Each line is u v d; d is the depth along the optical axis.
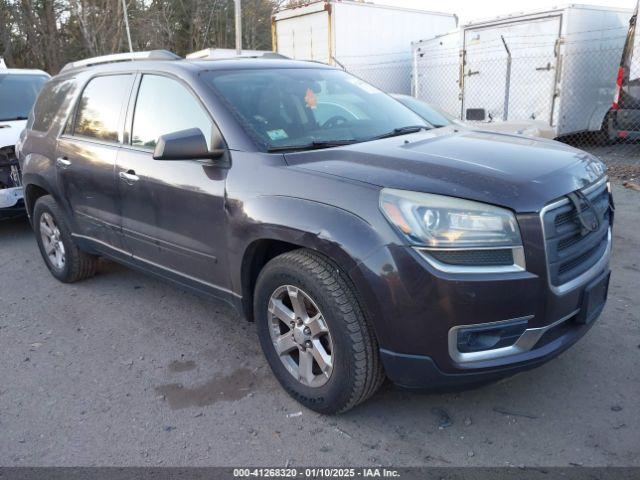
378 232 2.56
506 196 2.52
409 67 14.82
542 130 7.59
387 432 2.88
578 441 2.73
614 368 3.32
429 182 2.61
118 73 4.24
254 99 3.54
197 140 3.16
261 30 37.31
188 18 35.56
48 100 5.20
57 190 4.72
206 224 3.34
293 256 2.88
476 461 2.64
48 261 5.30
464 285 2.44
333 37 13.23
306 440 2.85
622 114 9.77
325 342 2.93
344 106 3.86
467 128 4.00
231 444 2.85
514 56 10.84
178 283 3.83
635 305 4.10
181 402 3.24
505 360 2.58
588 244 2.79
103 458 2.79
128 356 3.80
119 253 4.32
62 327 4.30
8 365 3.77
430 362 2.57
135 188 3.83
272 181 2.98
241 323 4.21
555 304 2.59
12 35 30.02
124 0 25.03
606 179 3.15
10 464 2.78
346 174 2.79
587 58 10.56
